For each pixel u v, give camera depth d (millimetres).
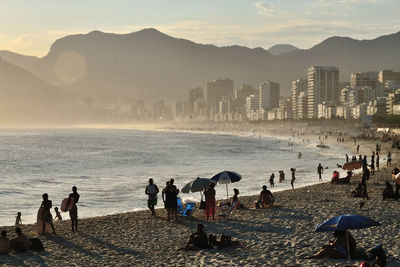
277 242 19609
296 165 82250
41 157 107688
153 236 21938
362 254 16172
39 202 40875
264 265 15859
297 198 33969
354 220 13195
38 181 57906
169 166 81688
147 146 162250
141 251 19031
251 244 19375
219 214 26719
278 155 113500
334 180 44031
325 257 16312
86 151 132250
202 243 18891
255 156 109938
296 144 175500
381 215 25094
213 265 16203
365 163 44312
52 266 17000
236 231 22234
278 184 51969
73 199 23328
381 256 13297
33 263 17375
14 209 37188
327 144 161875
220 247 18812
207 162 91188
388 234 20281
